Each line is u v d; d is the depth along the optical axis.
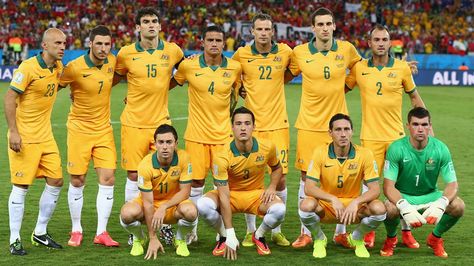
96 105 7.44
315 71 7.64
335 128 6.80
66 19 35.06
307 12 36.88
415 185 7.05
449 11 38.00
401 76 7.60
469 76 29.00
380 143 7.62
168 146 6.75
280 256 6.93
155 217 6.73
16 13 34.75
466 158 12.73
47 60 6.97
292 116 18.67
